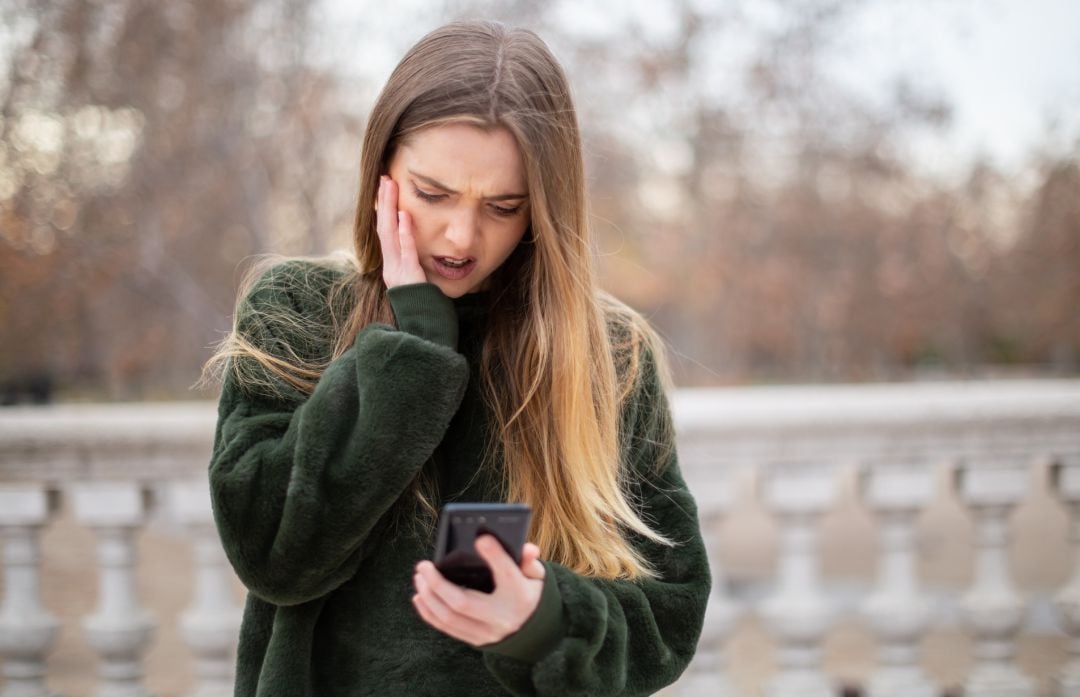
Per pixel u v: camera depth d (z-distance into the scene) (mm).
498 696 1296
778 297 15586
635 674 1305
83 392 16094
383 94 1354
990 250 21578
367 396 1206
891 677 2912
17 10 8633
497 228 1334
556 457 1401
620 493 1426
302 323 1388
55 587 3932
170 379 15055
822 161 14852
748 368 18453
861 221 16109
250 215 9516
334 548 1188
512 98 1279
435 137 1271
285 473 1205
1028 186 21562
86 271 9422
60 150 9102
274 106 9367
